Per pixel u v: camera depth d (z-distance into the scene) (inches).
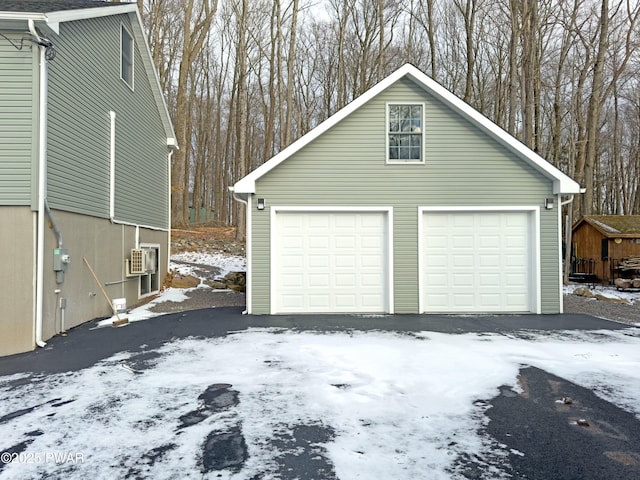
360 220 383.2
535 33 701.9
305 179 377.7
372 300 381.1
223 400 170.1
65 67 293.4
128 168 421.7
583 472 118.4
